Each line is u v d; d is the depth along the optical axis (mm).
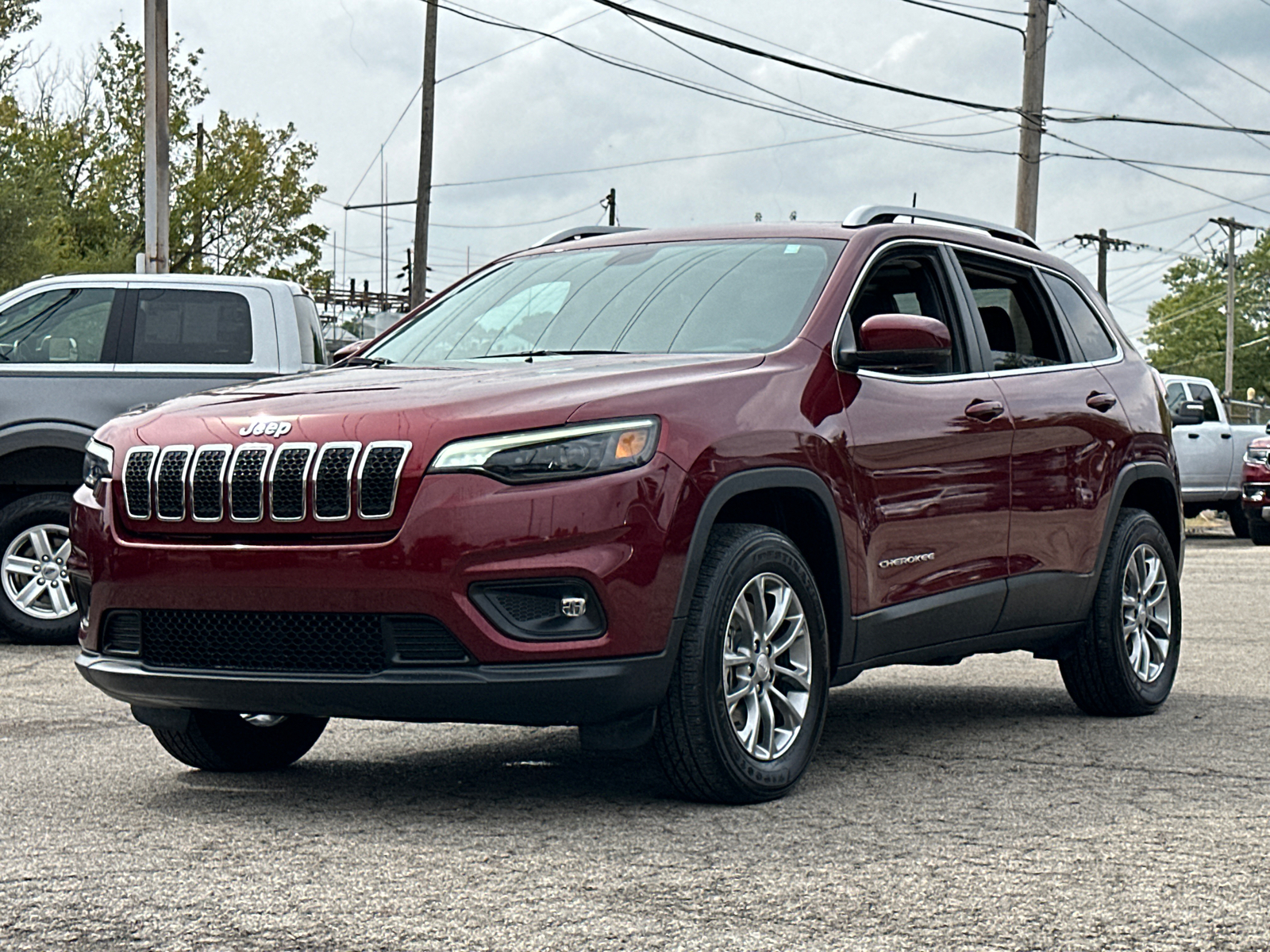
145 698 4785
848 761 5676
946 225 6359
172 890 3850
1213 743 6098
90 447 5094
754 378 4977
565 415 4457
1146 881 3953
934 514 5586
